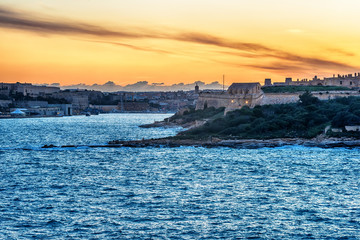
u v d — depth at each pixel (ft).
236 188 350.02
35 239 248.52
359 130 576.61
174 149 561.02
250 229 261.85
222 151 535.19
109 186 360.07
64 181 379.76
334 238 248.73
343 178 381.40
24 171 425.69
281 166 433.89
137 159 488.44
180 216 283.79
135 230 260.83
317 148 539.29
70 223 271.69
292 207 299.79
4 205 305.32
